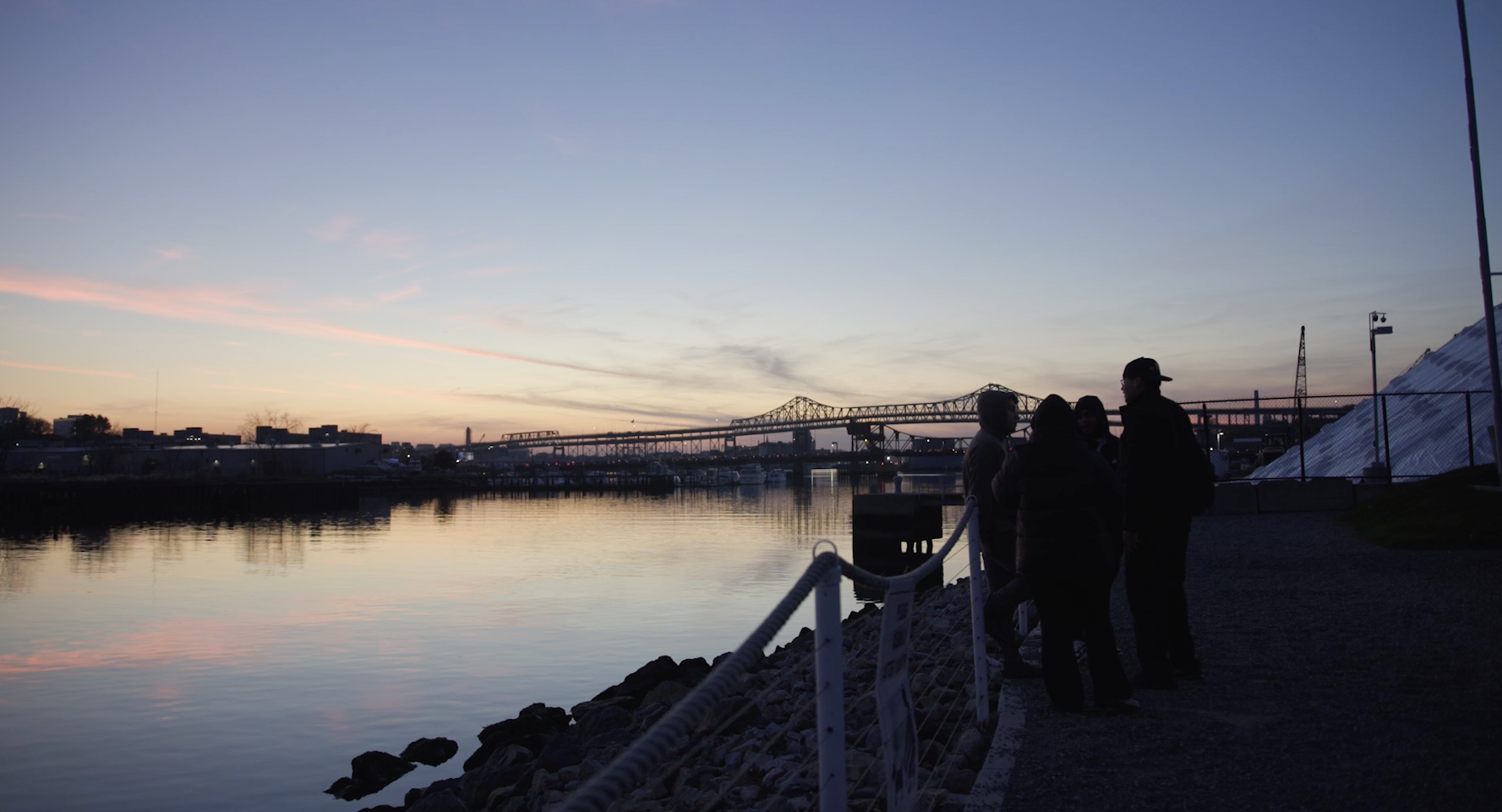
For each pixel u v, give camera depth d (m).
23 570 38.47
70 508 80.00
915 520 31.03
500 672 17.38
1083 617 5.92
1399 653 7.19
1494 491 16.70
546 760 9.23
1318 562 12.85
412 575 34.94
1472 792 4.21
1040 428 6.00
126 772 11.88
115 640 21.80
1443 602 9.34
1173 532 6.53
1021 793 4.41
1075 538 5.82
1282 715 5.64
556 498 131.75
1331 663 6.96
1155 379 6.69
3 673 17.98
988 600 7.27
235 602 27.97
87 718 14.45
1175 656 6.70
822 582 3.05
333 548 48.28
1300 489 20.78
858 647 11.36
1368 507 18.72
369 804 10.70
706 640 20.33
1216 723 5.52
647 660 18.31
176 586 32.47
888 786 3.62
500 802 8.70
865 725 7.36
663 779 6.99
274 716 14.46
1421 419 26.22
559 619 23.44
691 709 2.09
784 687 10.43
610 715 10.66
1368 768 4.59
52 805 10.75
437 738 12.49
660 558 40.12
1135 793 4.38
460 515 85.00
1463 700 5.80
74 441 157.88
